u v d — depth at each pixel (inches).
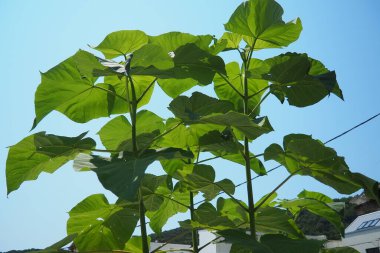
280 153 99.5
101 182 75.1
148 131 112.9
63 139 90.7
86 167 81.9
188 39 102.5
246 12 101.7
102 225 105.3
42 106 98.2
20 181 98.8
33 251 88.2
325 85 98.5
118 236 105.3
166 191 116.9
